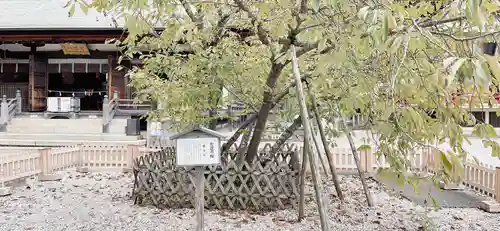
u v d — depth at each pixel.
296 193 5.79
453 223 5.20
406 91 2.93
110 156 10.09
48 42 17.67
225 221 5.22
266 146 8.21
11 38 17.25
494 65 1.62
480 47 2.21
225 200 5.96
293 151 7.76
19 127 16.05
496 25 2.69
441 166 2.99
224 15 4.51
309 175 8.77
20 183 7.95
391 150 3.63
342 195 6.57
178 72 5.37
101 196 6.88
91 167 10.10
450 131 2.91
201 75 5.15
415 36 2.14
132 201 6.44
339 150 9.40
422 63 2.78
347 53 2.84
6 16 17.45
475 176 7.14
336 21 3.01
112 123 16.28
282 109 6.64
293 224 5.12
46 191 7.34
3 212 5.76
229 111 8.98
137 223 5.18
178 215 5.54
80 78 22.80
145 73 5.93
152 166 6.08
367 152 9.12
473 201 6.41
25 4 18.20
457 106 3.05
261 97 5.76
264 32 4.41
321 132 5.81
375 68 3.40
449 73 1.66
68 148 9.67
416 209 5.99
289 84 5.28
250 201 5.89
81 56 19.89
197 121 5.77
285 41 4.05
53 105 17.77
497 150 3.02
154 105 9.53
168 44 5.45
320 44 2.78
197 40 4.52
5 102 16.52
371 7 2.10
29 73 19.78
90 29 16.38
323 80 3.90
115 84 19.52
